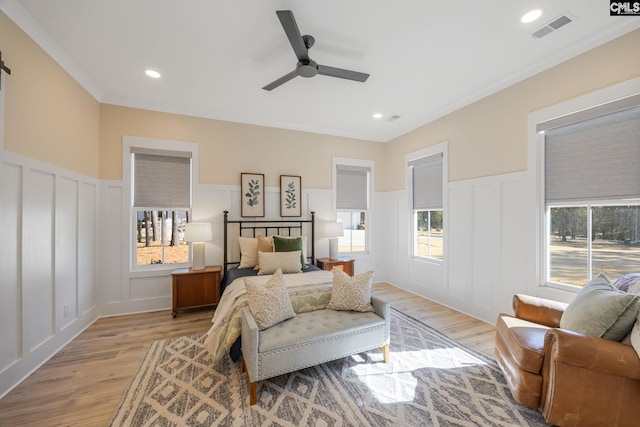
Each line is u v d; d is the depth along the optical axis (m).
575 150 2.44
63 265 2.56
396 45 2.35
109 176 3.33
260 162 4.17
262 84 3.04
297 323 2.17
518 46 2.36
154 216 3.64
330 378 2.09
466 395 1.89
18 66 2.00
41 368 2.18
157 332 2.87
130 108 3.42
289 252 3.49
